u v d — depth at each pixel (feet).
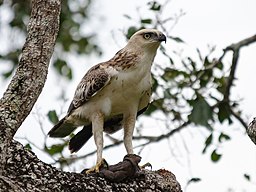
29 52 23.35
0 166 21.56
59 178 25.00
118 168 27.43
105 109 33.60
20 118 22.54
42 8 23.89
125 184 27.55
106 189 26.43
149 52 34.04
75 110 34.73
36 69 23.13
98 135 33.53
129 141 33.99
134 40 34.17
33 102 22.95
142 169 29.30
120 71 33.45
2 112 22.29
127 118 34.24
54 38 23.85
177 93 48.65
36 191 23.98
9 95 22.71
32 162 24.66
